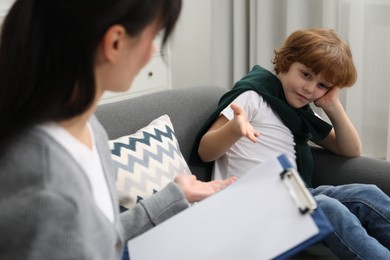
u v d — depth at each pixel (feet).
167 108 4.82
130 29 1.83
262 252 2.36
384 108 6.99
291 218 2.36
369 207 4.28
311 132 5.01
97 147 2.37
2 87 1.75
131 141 4.11
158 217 3.05
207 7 8.51
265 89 4.91
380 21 6.70
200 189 3.37
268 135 4.86
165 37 2.04
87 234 1.80
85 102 1.86
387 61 6.81
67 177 1.75
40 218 1.64
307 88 4.71
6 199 1.69
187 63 9.07
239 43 7.59
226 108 4.78
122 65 1.93
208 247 2.52
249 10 7.52
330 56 4.56
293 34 4.92
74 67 1.78
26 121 1.75
